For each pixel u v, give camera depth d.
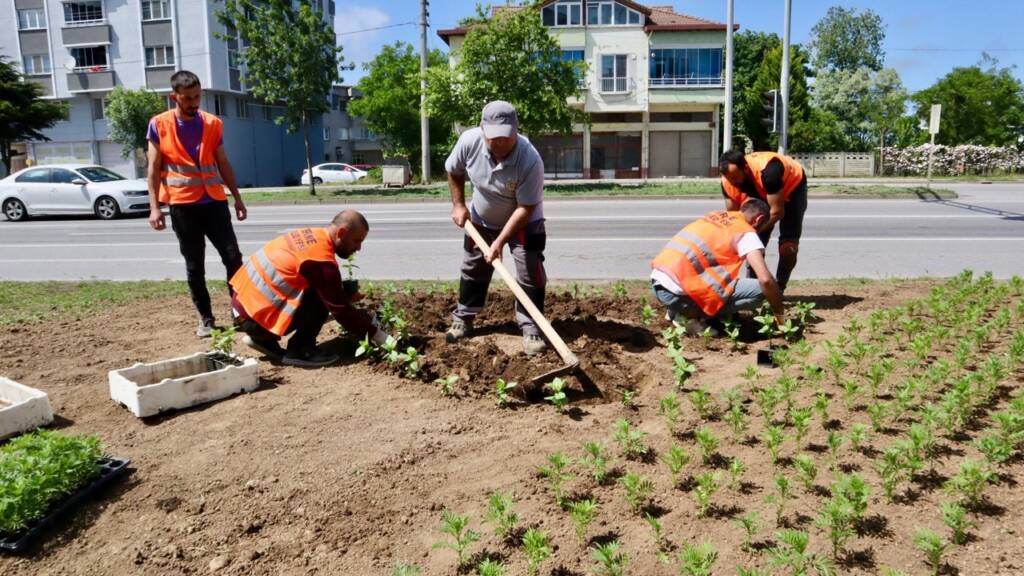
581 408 4.09
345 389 4.40
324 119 63.16
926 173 35.19
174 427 3.85
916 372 4.30
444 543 2.67
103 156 43.31
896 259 9.68
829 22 67.12
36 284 8.54
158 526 2.96
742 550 2.67
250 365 4.36
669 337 5.07
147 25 40.38
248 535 2.90
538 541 2.61
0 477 2.93
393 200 23.47
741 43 48.44
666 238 12.46
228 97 42.31
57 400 4.26
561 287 7.59
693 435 3.62
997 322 5.07
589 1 38.59
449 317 6.20
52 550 2.84
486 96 24.58
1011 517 2.80
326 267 4.70
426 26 28.05
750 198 5.76
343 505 3.08
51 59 41.97
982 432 3.50
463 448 3.57
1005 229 12.80
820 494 3.02
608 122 40.69
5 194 20.30
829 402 3.92
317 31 23.80
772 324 5.53
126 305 7.07
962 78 48.66
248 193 28.28
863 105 49.62
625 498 3.05
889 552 2.62
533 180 4.96
